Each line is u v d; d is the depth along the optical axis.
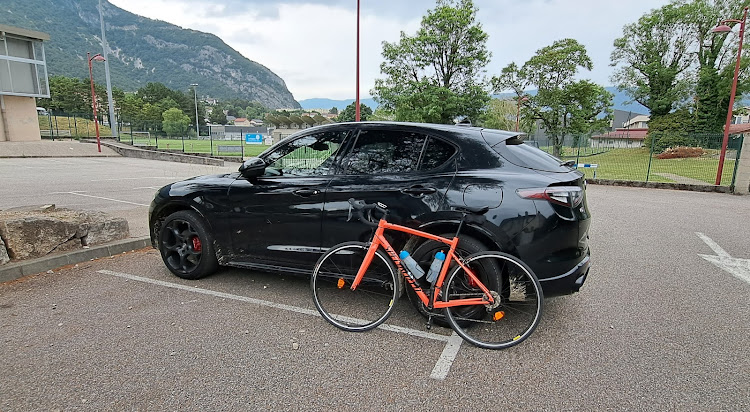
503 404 2.38
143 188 11.53
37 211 5.09
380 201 3.34
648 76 36.62
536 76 33.00
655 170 17.44
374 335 3.18
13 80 28.03
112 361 2.74
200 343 3.00
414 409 2.32
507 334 3.20
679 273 4.76
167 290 3.99
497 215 3.03
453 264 3.10
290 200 3.68
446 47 22.06
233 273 4.51
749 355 2.93
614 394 2.47
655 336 3.21
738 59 13.78
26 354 2.80
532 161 3.25
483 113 23.02
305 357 2.85
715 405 2.37
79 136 35.81
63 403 2.31
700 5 33.34
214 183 4.12
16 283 4.07
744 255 5.55
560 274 3.06
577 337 3.18
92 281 4.19
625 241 6.29
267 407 2.32
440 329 3.29
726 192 12.80
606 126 33.78
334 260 3.40
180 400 2.37
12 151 23.89
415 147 3.45
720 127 34.25
